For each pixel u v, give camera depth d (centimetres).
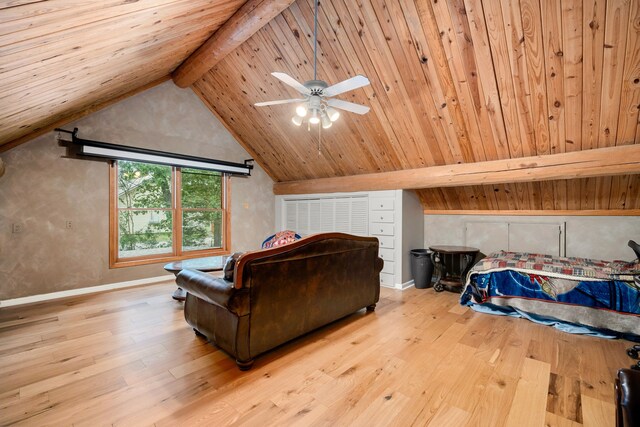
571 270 304
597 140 289
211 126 531
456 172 385
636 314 268
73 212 390
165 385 196
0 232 344
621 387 100
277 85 405
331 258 280
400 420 165
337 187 521
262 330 224
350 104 251
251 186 596
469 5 247
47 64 179
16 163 352
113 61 248
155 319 312
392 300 392
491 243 455
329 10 298
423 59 297
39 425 158
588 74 251
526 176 332
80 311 334
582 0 216
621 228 360
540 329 294
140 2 165
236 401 181
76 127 385
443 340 267
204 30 324
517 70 271
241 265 207
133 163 448
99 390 190
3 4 99
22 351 241
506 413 171
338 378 206
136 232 454
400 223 448
